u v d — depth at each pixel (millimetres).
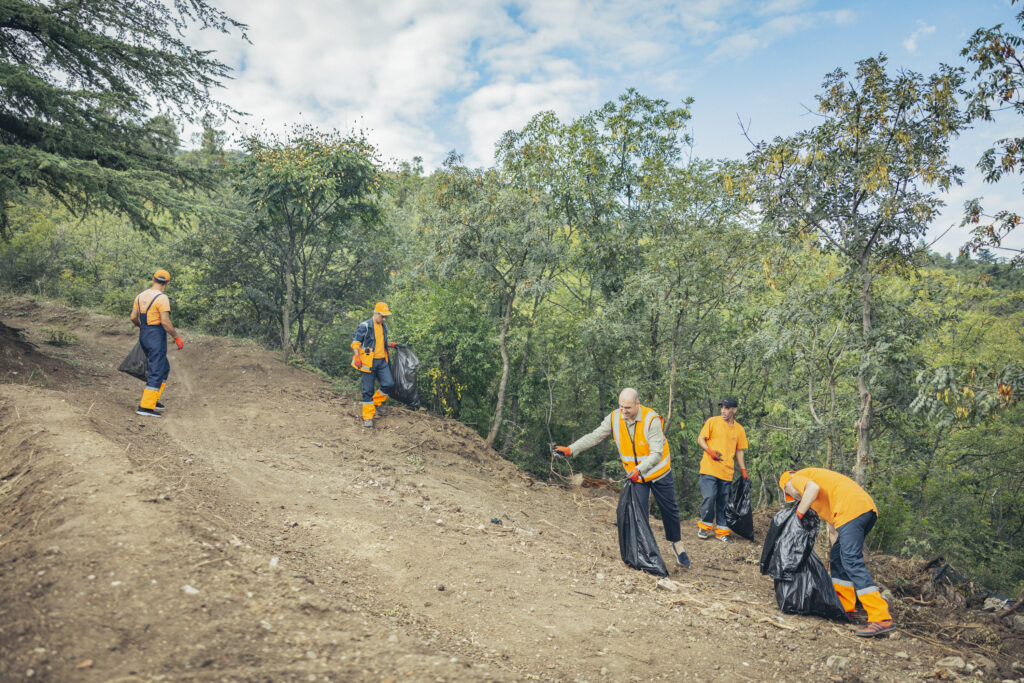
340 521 5262
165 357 7859
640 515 5875
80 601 2768
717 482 7555
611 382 13117
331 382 11492
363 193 12180
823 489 5375
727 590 5680
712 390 14891
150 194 9852
